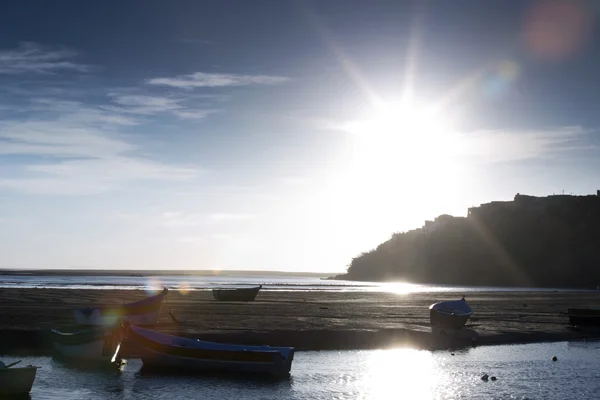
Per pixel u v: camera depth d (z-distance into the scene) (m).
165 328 42.28
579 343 45.03
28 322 43.38
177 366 31.52
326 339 40.88
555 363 36.28
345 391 28.48
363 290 136.12
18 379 25.47
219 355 31.17
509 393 28.61
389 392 28.45
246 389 28.47
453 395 28.16
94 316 42.06
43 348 36.56
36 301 65.31
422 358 37.09
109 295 81.62
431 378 31.53
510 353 39.72
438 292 131.75
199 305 65.56
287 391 28.23
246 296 79.38
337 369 33.19
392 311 63.09
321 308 65.62
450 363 35.66
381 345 40.75
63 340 33.03
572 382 31.11
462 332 45.94
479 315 62.28
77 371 31.38
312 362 34.94
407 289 160.75
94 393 27.20
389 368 33.78
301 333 40.88
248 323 46.91
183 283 194.00
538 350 41.31
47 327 40.44
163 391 27.78
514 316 62.22
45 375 30.27
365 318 54.06
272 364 30.70
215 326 44.12
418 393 28.39
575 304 89.31
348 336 41.72
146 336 31.91
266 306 67.06
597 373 33.44
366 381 30.52
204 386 28.84
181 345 31.75
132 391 27.69
